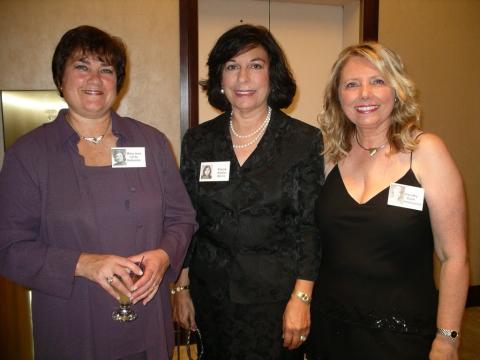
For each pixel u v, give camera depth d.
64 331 1.26
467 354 2.79
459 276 1.28
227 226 1.54
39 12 2.93
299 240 1.53
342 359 1.41
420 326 1.31
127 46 3.05
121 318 1.22
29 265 1.18
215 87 1.70
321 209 1.49
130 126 1.47
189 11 3.10
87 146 1.36
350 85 1.41
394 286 1.33
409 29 3.43
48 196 1.24
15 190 1.22
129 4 3.03
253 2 3.53
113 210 1.30
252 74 1.56
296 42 3.65
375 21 3.37
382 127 1.42
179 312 1.77
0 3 2.89
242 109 1.58
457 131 3.62
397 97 1.38
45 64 2.97
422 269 1.35
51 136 1.30
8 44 2.93
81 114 1.35
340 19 3.71
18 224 1.22
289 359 1.58
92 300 1.27
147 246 1.36
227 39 1.58
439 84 3.53
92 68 1.32
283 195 1.51
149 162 1.43
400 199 1.32
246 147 1.61
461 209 1.29
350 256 1.38
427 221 1.32
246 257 1.52
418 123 1.38
